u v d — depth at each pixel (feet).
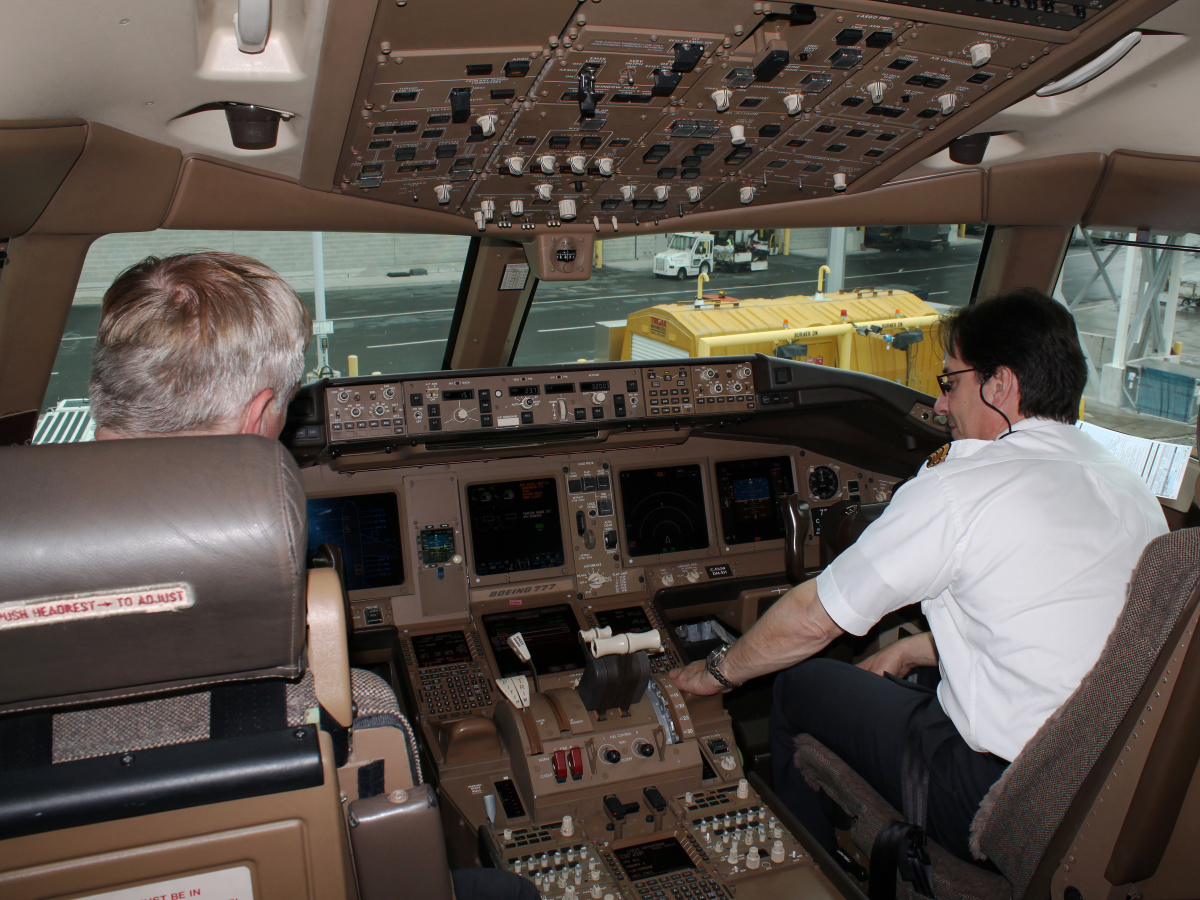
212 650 2.52
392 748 3.09
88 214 7.53
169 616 2.40
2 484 2.31
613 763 7.77
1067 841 4.87
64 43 5.28
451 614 9.97
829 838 7.13
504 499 10.41
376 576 9.83
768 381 10.21
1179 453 10.71
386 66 5.89
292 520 2.50
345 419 9.00
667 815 7.51
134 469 2.41
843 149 8.37
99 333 3.13
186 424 3.09
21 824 2.45
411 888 3.04
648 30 5.76
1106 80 8.01
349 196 8.73
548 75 6.27
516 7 5.30
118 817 2.55
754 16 5.68
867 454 11.85
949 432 10.88
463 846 7.82
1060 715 4.75
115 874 2.64
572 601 10.43
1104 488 5.30
